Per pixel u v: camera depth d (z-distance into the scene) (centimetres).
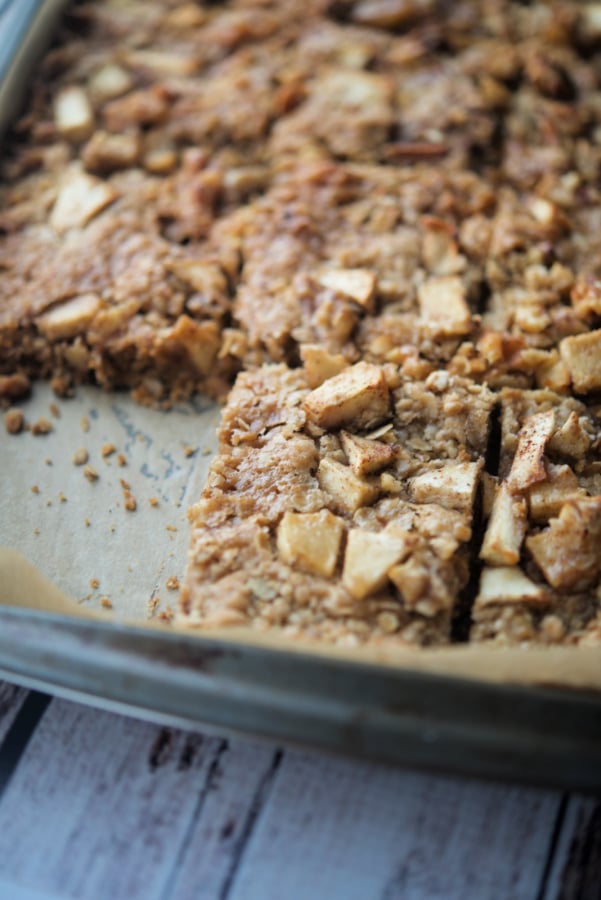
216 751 30
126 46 43
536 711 27
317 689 27
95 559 33
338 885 29
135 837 29
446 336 35
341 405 33
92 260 37
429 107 40
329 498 31
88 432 36
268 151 40
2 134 40
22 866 29
